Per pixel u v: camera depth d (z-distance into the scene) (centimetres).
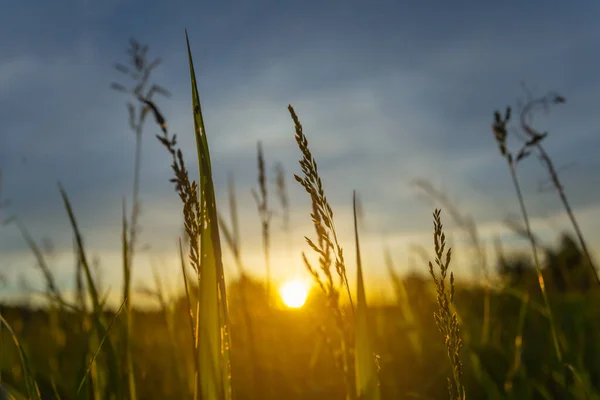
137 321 362
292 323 353
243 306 269
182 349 321
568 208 250
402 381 326
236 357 306
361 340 142
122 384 221
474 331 381
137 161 300
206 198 150
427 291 425
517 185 267
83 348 247
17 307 370
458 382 145
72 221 232
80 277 279
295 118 129
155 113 146
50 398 255
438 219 144
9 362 312
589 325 379
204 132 153
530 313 370
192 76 155
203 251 148
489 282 391
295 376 326
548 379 297
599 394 264
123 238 243
